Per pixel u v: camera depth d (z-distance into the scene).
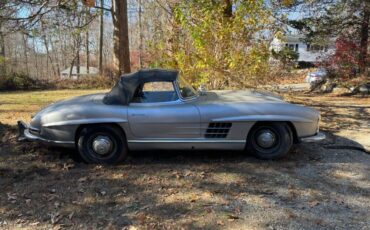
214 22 7.98
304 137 4.74
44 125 4.66
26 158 4.89
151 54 9.30
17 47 37.59
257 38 8.28
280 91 13.48
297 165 4.62
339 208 3.45
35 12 11.15
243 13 7.96
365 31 15.20
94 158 4.68
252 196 3.70
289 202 3.57
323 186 3.96
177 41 8.40
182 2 8.23
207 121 4.52
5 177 4.23
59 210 3.42
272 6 12.48
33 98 14.27
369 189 3.89
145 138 4.58
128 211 3.39
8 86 20.53
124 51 13.90
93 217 3.28
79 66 39.78
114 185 4.00
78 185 4.00
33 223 3.19
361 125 7.17
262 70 8.41
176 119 4.50
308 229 3.05
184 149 4.69
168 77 4.67
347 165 4.64
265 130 4.70
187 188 3.90
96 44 41.38
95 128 4.60
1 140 5.65
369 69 15.09
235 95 5.21
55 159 4.86
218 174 4.31
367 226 3.11
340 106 10.05
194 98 4.82
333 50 16.41
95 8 14.41
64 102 5.02
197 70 8.07
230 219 3.21
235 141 4.63
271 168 4.50
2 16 10.38
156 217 3.26
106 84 22.27
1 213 3.37
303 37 17.47
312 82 16.59
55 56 42.53
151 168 4.53
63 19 12.88
